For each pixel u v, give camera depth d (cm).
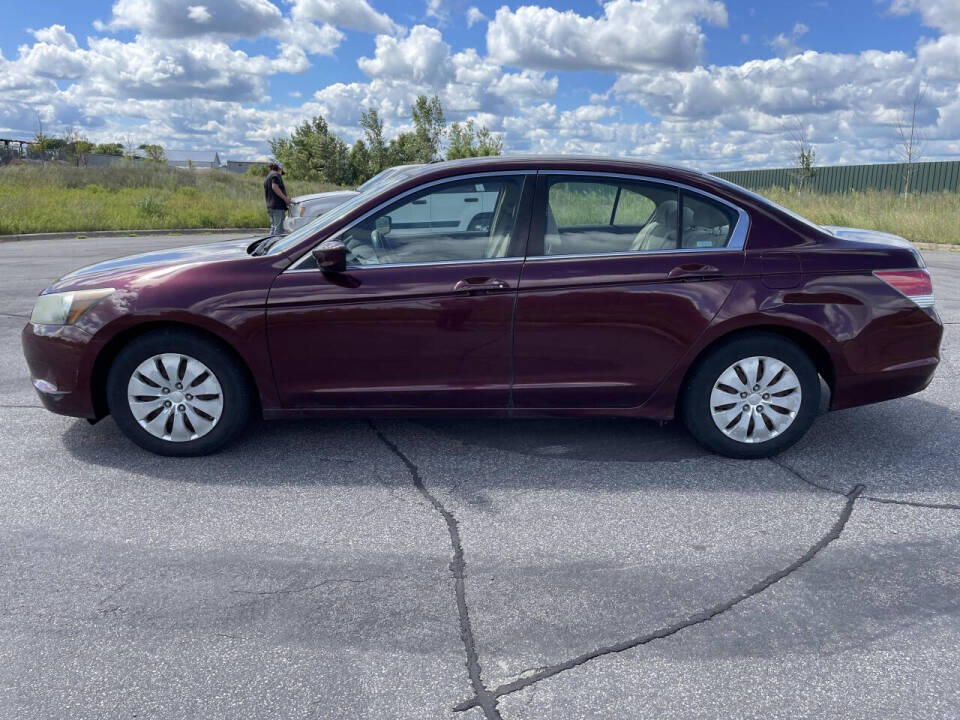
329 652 252
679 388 416
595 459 420
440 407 408
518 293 394
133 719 221
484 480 392
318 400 405
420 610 277
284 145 5809
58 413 411
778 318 398
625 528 340
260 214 2430
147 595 285
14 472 396
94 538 328
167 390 407
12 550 317
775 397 411
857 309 404
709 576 300
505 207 402
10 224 1905
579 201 403
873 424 480
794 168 2767
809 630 265
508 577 299
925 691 234
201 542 325
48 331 403
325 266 380
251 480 389
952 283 1069
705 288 397
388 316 393
